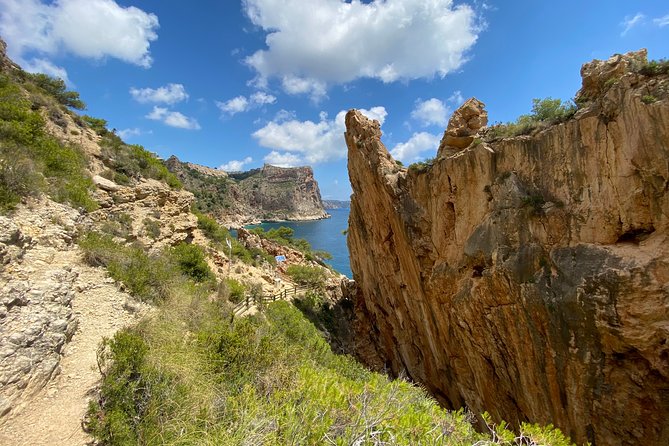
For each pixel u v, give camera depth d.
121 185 25.38
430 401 8.30
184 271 21.72
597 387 12.64
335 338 33.41
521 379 15.51
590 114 13.55
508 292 15.18
